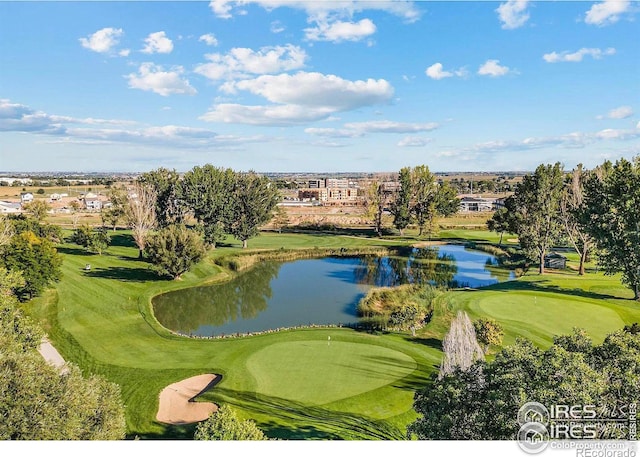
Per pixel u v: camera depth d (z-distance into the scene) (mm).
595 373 12672
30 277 44844
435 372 28906
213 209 86250
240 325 45938
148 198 80812
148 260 73500
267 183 94500
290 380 28094
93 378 17938
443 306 44812
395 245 96938
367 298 52438
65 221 121000
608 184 49344
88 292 52031
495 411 13555
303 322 46812
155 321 43125
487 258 86938
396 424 22922
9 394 13820
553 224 65562
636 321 39812
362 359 31531
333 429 22344
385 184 134125
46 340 36594
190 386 28625
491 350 33625
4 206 145000
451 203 117562
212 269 71875
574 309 43156
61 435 13922
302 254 89062
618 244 47812
